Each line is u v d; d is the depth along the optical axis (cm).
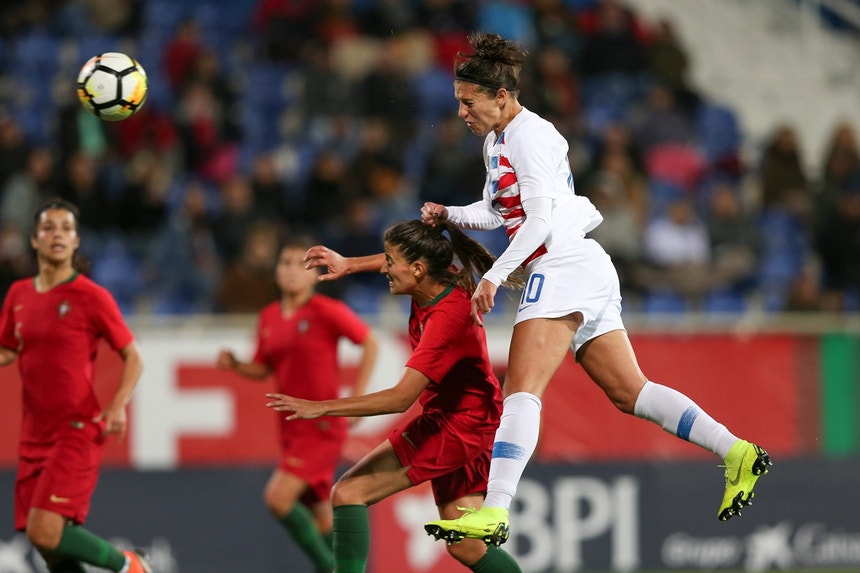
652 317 3544
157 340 3092
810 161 5575
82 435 2262
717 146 5162
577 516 3200
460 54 1855
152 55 5053
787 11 6184
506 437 1762
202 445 3094
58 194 4072
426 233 1930
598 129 4778
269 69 5000
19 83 4938
